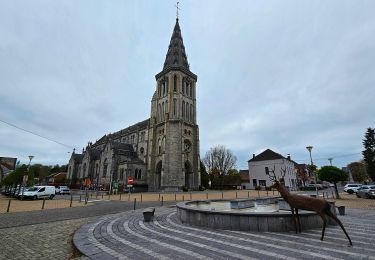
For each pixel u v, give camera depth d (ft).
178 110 207.41
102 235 28.66
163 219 41.01
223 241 25.04
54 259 20.94
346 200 89.15
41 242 26.78
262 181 237.25
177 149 193.26
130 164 196.54
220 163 243.81
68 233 31.53
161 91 225.97
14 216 48.11
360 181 277.03
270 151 244.42
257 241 24.80
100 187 213.87
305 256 19.75
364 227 32.55
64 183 296.92
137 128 237.86
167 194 140.97
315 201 26.76
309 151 103.09
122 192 174.60
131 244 24.38
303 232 28.96
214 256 20.10
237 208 52.11
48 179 323.98
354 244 23.40
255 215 30.32
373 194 93.35
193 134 214.07
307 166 289.74
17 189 133.90
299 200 28.22
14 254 22.27
